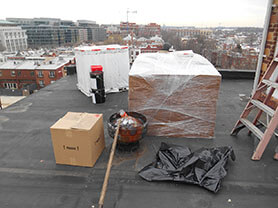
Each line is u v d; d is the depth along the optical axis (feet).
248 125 11.05
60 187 8.45
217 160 9.13
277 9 14.62
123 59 20.34
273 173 9.18
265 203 7.61
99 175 9.09
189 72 11.15
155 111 11.78
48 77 128.06
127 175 9.04
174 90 11.23
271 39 15.51
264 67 16.51
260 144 9.82
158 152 9.83
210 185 8.17
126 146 10.81
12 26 328.08
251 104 12.17
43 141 12.04
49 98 19.53
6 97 110.01
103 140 10.76
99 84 17.35
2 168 9.65
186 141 11.81
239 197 7.87
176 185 8.45
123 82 21.04
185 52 14.47
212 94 11.09
